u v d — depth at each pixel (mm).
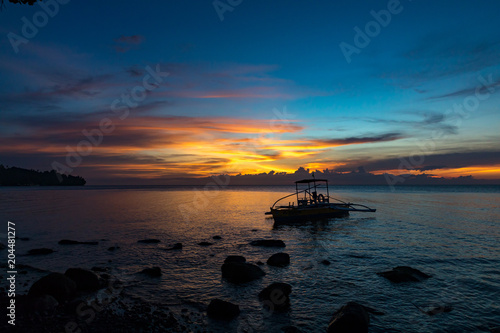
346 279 14164
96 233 26688
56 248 20703
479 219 34594
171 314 10023
